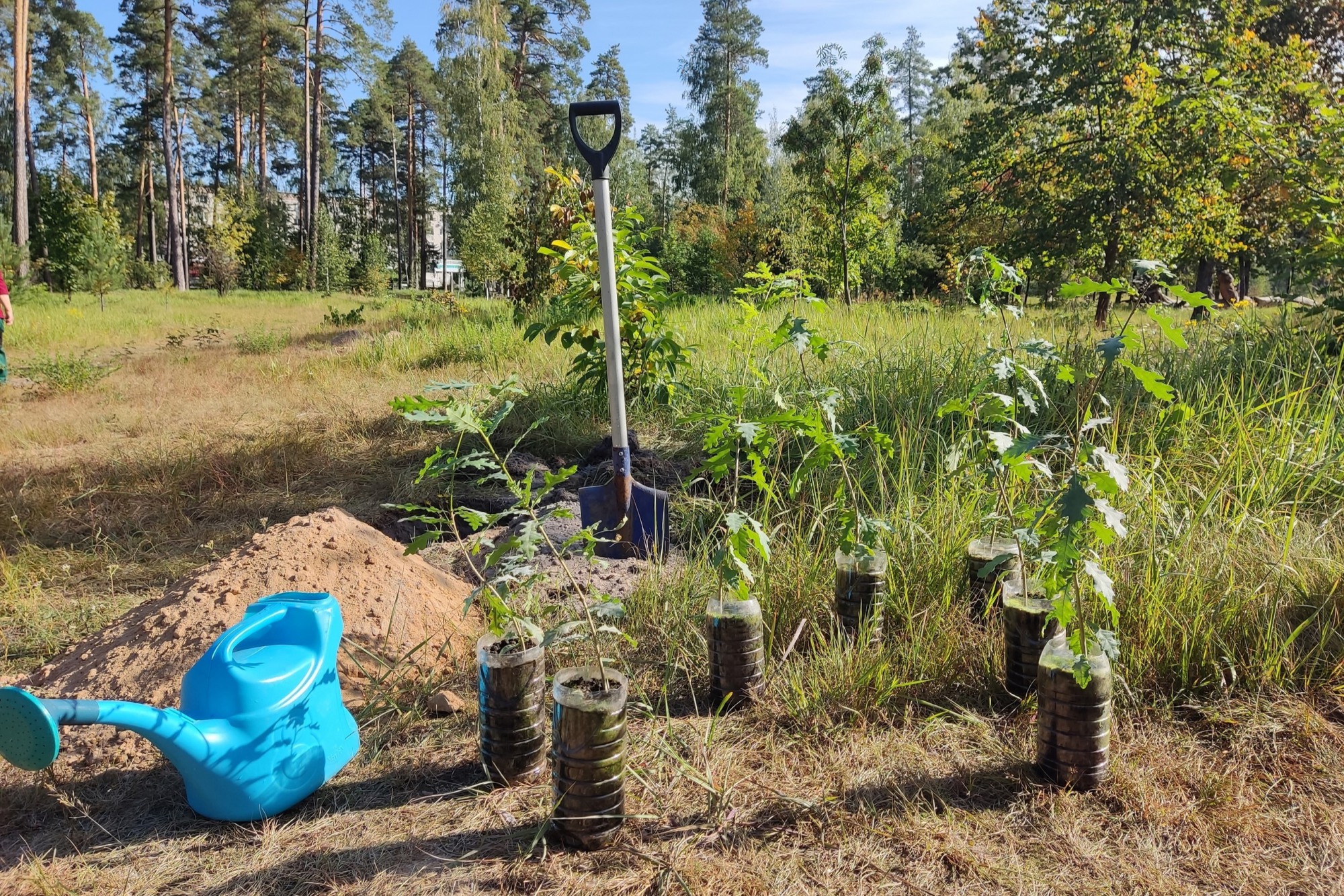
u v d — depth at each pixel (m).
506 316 12.24
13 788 2.44
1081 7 18.58
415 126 62.19
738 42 51.12
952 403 3.12
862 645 2.91
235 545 4.54
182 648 2.82
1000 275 3.79
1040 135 20.17
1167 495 3.68
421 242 59.06
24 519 4.93
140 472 5.66
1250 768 2.41
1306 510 3.86
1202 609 2.93
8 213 37.81
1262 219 16.48
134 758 2.56
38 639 3.46
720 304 14.41
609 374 3.89
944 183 33.84
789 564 3.46
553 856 2.11
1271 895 1.93
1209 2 17.50
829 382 5.80
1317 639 2.91
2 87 51.75
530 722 2.42
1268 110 6.92
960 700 2.83
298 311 24.47
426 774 2.50
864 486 4.37
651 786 2.37
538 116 51.41
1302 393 4.66
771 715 2.73
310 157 50.38
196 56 49.97
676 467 5.25
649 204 53.78
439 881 2.03
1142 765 2.41
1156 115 16.14
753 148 52.00
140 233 52.81
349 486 5.45
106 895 2.02
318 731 2.40
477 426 2.29
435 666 3.06
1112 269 16.70
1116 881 1.99
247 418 7.34
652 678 3.02
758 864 2.07
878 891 1.97
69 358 11.36
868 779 2.40
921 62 55.66
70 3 50.44
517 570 2.37
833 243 22.59
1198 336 6.25
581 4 51.69
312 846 2.18
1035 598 2.77
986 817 2.24
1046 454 4.24
